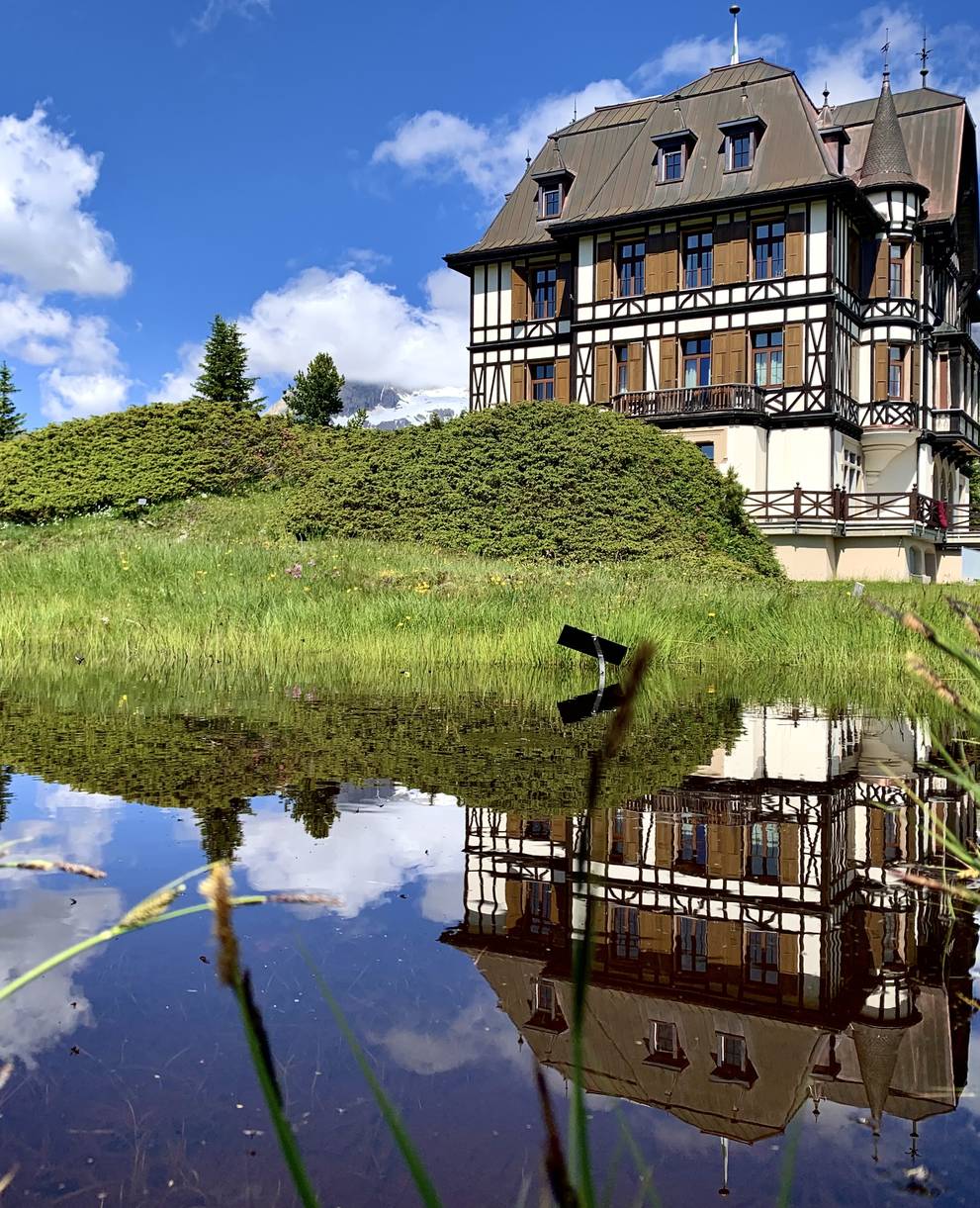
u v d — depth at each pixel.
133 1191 1.23
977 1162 1.30
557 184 29.31
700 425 25.39
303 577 11.88
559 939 2.15
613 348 27.27
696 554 18.70
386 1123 1.41
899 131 28.22
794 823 3.25
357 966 1.98
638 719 5.57
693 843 2.99
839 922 2.30
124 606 9.94
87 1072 1.56
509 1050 1.64
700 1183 1.25
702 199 25.88
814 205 24.72
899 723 5.53
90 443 25.97
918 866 2.77
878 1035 1.69
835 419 24.86
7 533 22.80
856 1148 1.33
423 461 21.20
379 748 4.43
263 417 26.95
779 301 25.09
